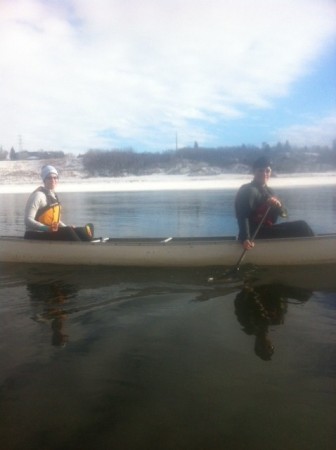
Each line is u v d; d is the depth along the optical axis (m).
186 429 1.99
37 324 3.32
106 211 14.79
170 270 5.04
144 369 2.54
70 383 2.40
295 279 4.51
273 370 2.49
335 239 4.96
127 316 3.48
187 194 24.83
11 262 5.61
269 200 4.81
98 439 1.93
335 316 3.37
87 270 5.14
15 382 2.42
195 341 2.94
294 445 1.87
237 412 2.10
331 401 2.16
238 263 4.75
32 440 1.93
